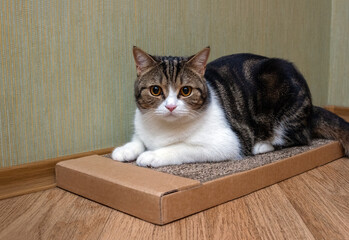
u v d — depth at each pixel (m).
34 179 1.68
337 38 3.35
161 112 1.58
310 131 2.12
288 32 2.89
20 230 1.24
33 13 1.60
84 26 1.79
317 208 1.40
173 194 1.27
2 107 1.56
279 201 1.48
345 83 3.35
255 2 2.58
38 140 1.70
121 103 2.02
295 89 1.98
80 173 1.56
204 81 1.70
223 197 1.45
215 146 1.71
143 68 1.67
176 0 2.13
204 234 1.19
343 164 2.07
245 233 1.19
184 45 2.22
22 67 1.60
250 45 2.61
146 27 2.03
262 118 1.97
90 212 1.40
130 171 1.53
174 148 1.69
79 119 1.85
